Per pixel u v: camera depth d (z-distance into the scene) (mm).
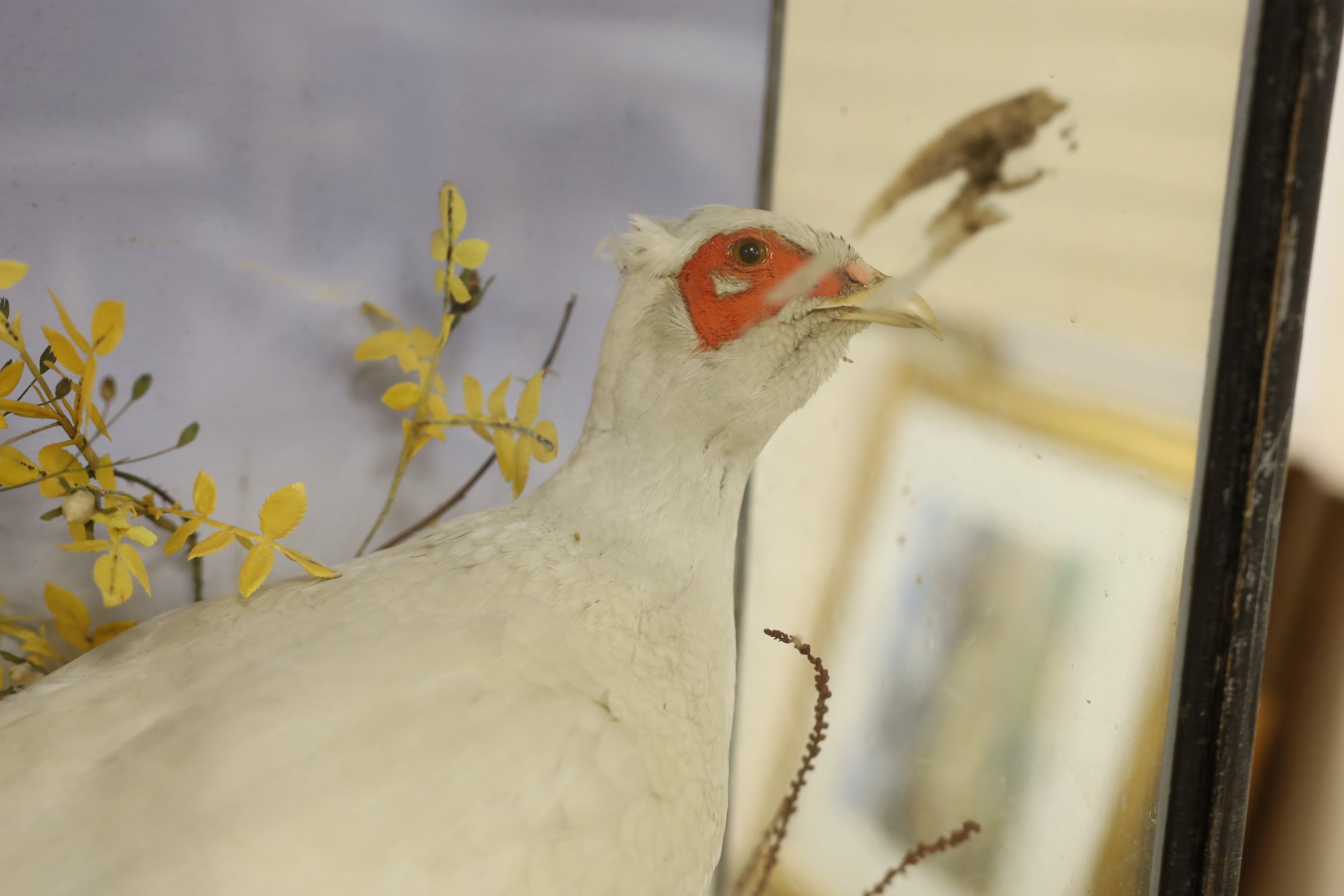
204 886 403
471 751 429
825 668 580
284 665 441
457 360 570
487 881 418
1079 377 485
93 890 402
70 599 513
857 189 560
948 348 533
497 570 468
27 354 466
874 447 562
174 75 510
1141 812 465
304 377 547
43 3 490
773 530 603
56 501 518
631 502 480
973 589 526
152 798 415
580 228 580
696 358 476
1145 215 460
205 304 527
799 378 488
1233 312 423
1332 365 616
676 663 467
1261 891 628
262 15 518
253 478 545
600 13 566
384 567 473
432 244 527
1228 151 434
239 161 523
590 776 435
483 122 557
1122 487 472
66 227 504
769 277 475
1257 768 630
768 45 593
